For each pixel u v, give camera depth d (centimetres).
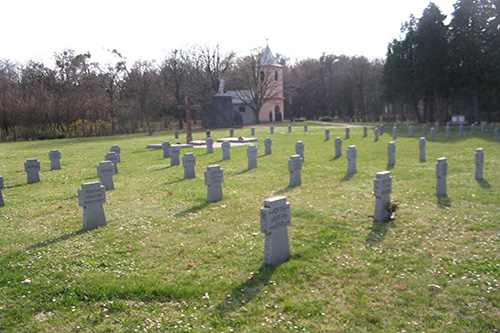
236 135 4088
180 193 1304
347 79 7881
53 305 578
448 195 1171
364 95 8025
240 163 2011
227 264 710
